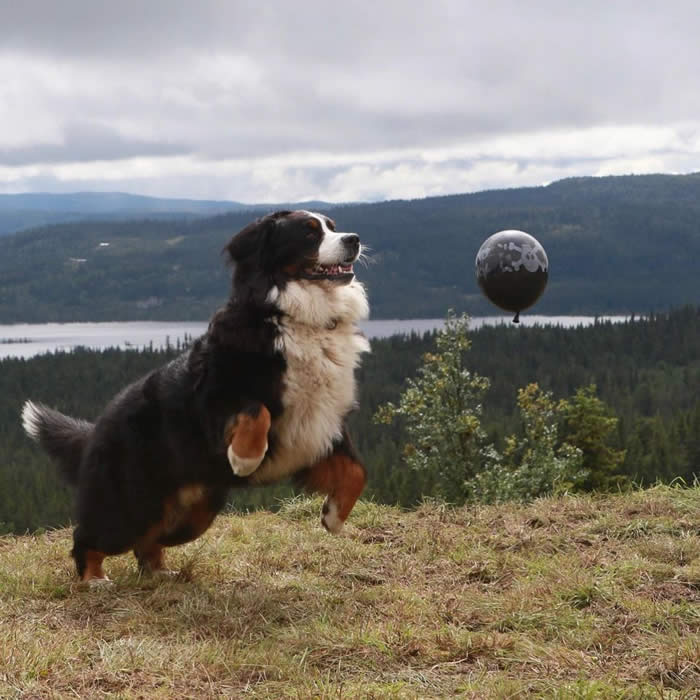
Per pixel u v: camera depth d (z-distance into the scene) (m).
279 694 4.89
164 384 5.66
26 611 5.50
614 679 4.89
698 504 6.18
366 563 5.93
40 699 4.83
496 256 6.38
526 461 9.87
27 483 41.69
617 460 16.80
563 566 5.64
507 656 5.03
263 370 5.52
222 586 5.75
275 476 5.64
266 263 5.59
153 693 4.88
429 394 10.56
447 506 6.71
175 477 5.69
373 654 5.07
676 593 5.38
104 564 6.05
